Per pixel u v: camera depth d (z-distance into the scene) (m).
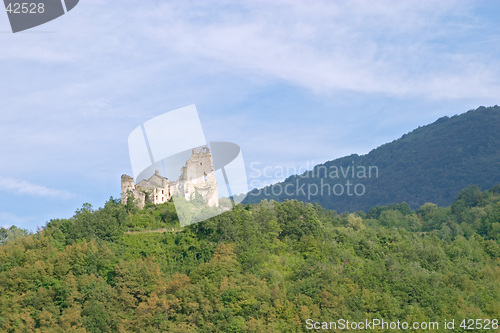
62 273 141.25
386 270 157.50
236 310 132.50
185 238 151.62
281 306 133.62
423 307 146.38
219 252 146.00
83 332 126.75
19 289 138.38
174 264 146.38
